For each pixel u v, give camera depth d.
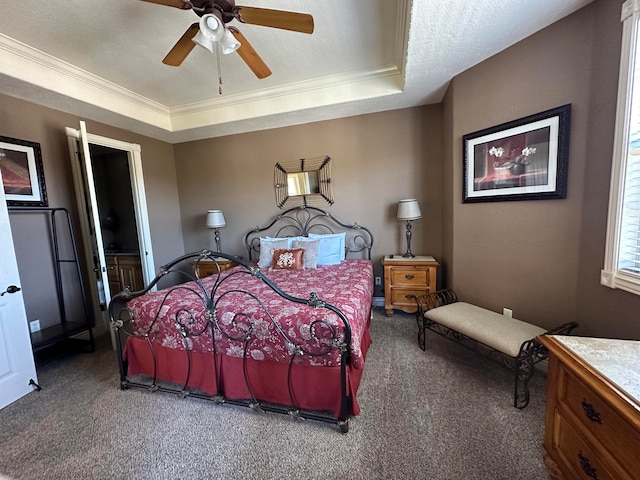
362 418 1.67
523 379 1.78
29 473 1.38
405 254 3.36
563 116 1.80
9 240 1.98
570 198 1.83
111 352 2.71
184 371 1.95
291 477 1.32
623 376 0.86
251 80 2.98
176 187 4.35
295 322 1.64
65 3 1.79
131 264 4.37
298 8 1.95
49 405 1.90
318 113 3.36
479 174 2.44
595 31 1.62
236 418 1.73
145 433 1.62
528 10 1.69
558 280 1.94
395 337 2.73
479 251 2.52
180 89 3.10
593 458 0.86
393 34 2.27
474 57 2.24
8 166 2.47
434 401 1.79
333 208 3.70
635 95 1.42
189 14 1.95
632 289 1.44
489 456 1.39
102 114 3.06
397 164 3.42
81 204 3.01
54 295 2.80
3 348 1.91
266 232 4.03
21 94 2.50
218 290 2.30
